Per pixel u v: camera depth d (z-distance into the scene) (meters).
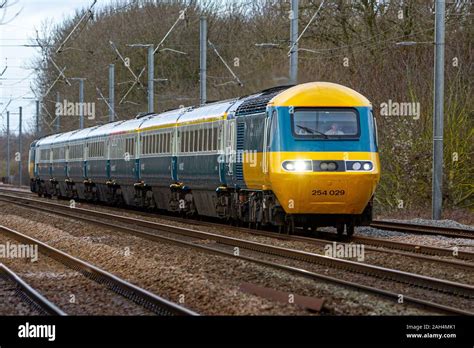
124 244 20.66
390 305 11.49
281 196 20.11
